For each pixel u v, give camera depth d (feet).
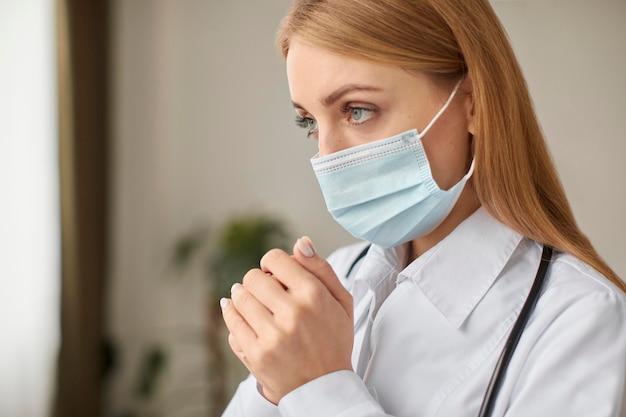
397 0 2.67
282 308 2.55
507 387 2.55
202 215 10.21
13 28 7.64
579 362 2.42
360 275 3.30
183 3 10.10
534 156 2.94
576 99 8.13
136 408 10.04
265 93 10.05
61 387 8.36
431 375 2.74
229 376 9.75
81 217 8.48
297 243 2.70
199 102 10.16
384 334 2.92
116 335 9.89
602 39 8.05
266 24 10.02
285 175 10.04
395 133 2.80
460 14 2.73
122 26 9.78
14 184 7.67
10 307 7.61
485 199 2.87
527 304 2.70
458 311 2.80
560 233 2.83
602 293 2.57
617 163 8.15
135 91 9.93
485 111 2.73
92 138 8.68
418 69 2.72
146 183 10.06
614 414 2.33
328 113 2.84
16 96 7.68
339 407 2.42
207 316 9.50
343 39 2.63
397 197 2.90
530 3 8.09
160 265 10.18
